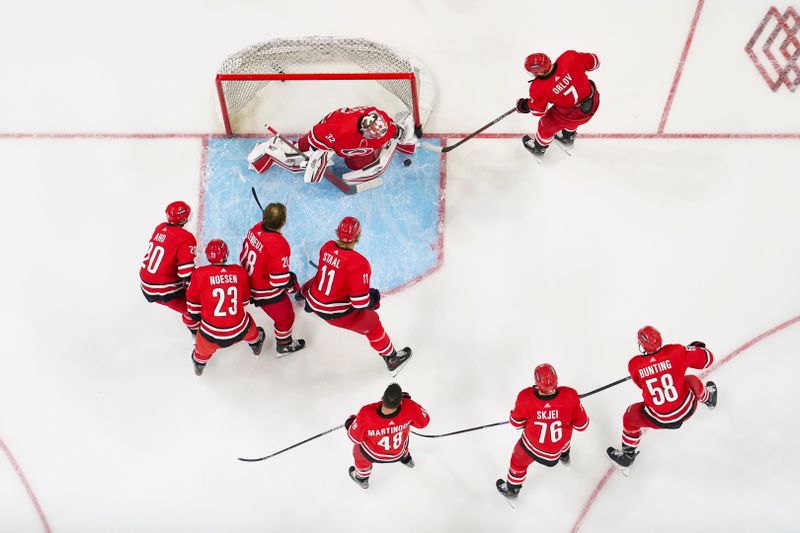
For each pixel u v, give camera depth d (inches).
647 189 684.7
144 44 736.3
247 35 735.7
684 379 569.9
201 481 637.3
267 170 693.3
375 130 598.5
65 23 743.7
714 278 664.4
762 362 647.1
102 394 657.6
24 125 713.6
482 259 672.4
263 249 580.7
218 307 581.3
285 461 640.4
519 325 658.8
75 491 637.3
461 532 623.2
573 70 600.1
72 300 676.7
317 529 626.8
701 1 728.3
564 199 683.4
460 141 695.1
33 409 654.5
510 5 733.9
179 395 657.0
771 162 686.5
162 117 713.6
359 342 667.4
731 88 705.0
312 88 712.4
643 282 665.0
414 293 667.4
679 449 636.1
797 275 661.9
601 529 621.3
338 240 572.4
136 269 682.8
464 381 650.8
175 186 695.7
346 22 735.1
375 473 637.9
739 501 622.8
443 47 724.7
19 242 687.7
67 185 699.4
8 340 668.7
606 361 650.2
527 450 570.9
